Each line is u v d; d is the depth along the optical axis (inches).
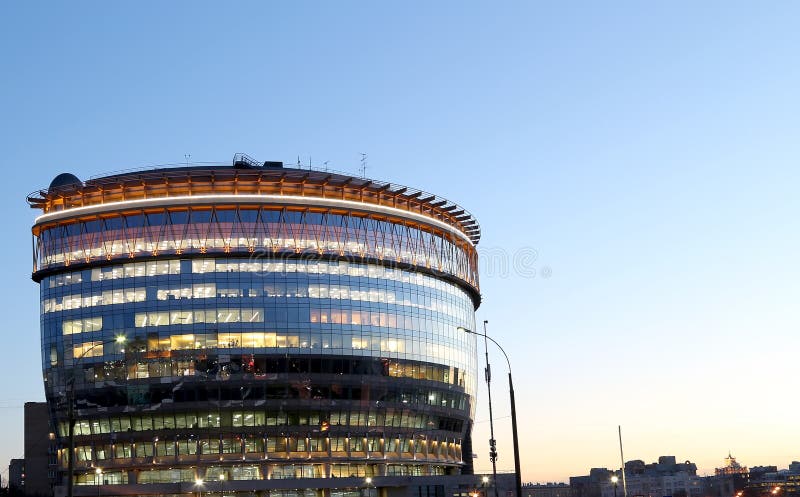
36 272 5777.6
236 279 5561.0
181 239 5541.3
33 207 5821.9
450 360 6422.2
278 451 5551.2
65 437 5644.7
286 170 5762.8
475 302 7288.4
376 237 5959.6
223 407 5467.5
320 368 5639.8
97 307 5580.7
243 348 5502.0
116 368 5502.0
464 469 6963.6
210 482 5310.0
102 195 5639.8
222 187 5600.4
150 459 5467.5
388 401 5925.2
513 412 2361.0
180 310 5506.9
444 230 6441.9
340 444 5748.0
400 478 5797.2
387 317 5964.6
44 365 5743.1
